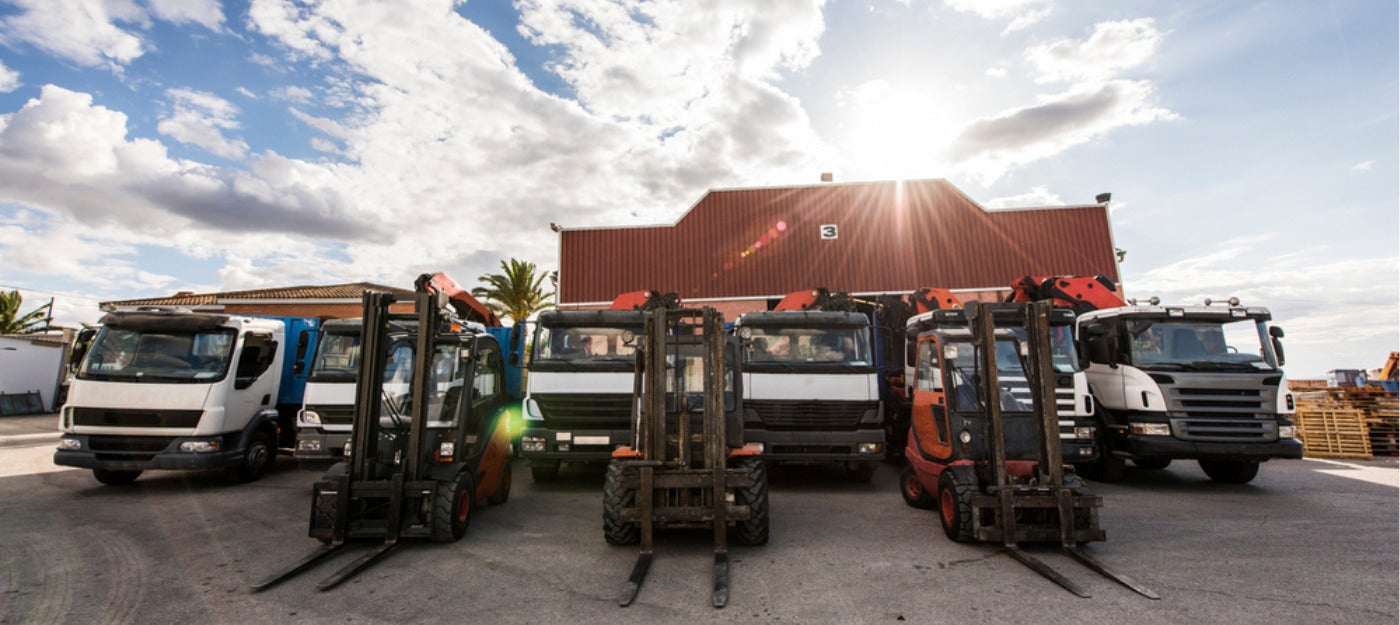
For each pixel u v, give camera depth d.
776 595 4.97
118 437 9.02
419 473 6.45
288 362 11.23
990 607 4.68
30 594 4.99
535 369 9.48
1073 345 9.66
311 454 9.23
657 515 6.02
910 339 10.98
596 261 26.17
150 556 6.01
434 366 7.56
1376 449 13.35
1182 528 7.00
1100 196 24.97
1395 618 4.43
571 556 6.05
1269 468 11.78
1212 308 9.87
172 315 9.52
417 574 5.51
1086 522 6.10
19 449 14.06
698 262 25.91
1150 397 9.41
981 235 25.05
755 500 6.14
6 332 41.28
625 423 9.21
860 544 6.42
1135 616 4.49
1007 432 6.78
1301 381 23.61
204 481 10.23
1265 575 5.37
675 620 4.50
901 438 11.60
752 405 9.59
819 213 25.95
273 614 4.62
